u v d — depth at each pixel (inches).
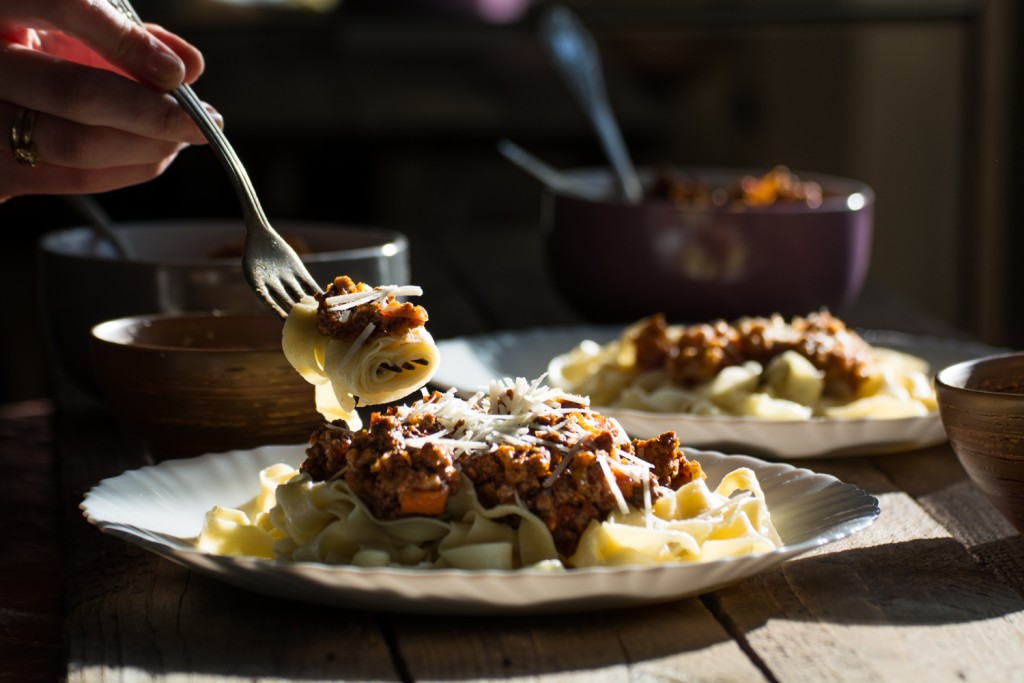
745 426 64.2
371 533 49.2
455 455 50.3
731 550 48.8
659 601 46.4
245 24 153.6
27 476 71.2
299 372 54.7
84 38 58.9
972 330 168.1
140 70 59.2
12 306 194.2
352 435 51.5
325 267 72.3
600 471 48.6
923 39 180.2
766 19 131.8
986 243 164.6
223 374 63.1
